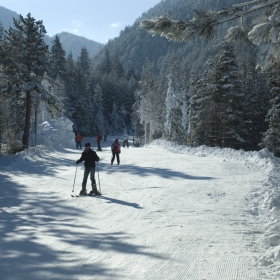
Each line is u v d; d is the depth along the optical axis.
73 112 69.25
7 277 4.86
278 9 5.16
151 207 9.58
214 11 5.56
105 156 26.50
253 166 18.44
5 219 8.55
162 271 5.08
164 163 20.92
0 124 27.66
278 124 36.47
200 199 10.42
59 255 5.80
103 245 6.34
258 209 9.09
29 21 29.92
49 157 26.62
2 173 17.59
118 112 111.62
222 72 41.50
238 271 5.02
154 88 66.81
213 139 43.94
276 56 5.11
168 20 5.50
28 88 28.52
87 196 11.62
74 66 83.44
